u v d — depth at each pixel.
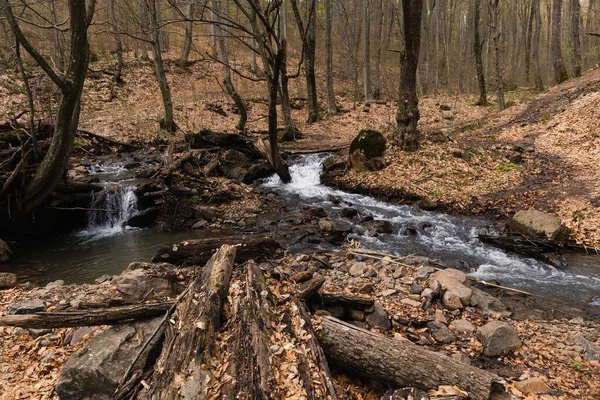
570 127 13.95
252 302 3.86
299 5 26.59
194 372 3.07
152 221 10.18
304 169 13.96
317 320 3.97
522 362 4.07
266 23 9.63
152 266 5.47
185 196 10.70
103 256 7.96
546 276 6.66
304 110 25.28
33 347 4.11
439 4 32.31
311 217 9.86
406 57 12.68
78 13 7.04
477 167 12.08
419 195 10.84
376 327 4.57
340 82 32.91
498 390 3.23
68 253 8.18
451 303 5.14
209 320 3.56
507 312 5.25
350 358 3.66
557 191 9.81
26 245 8.64
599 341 4.49
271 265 5.82
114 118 18.78
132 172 12.68
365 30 25.53
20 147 8.37
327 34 23.58
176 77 25.38
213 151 14.28
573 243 7.74
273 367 3.11
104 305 4.43
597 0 35.09
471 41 36.59
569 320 5.11
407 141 13.40
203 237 8.91
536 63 27.05
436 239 8.52
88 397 3.31
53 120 10.70
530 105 19.36
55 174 8.34
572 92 17.75
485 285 6.26
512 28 38.16
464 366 3.31
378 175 12.35
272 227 9.33
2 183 8.20
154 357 3.51
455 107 24.34
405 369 3.43
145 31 12.02
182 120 19.75
